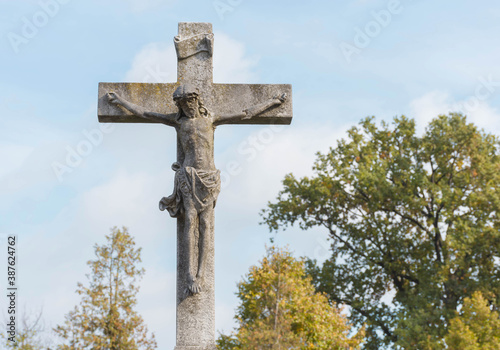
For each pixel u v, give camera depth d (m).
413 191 34.66
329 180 35.47
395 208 35.16
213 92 12.99
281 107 13.06
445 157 35.56
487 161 34.91
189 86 12.31
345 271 35.72
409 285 35.72
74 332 17.77
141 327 18.17
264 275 20.89
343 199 35.59
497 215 32.56
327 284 35.25
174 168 12.41
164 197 12.18
